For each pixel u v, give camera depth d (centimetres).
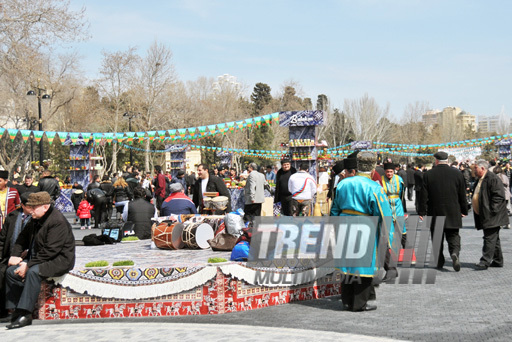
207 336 612
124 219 1168
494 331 602
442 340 573
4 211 1030
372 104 8900
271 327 641
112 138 2297
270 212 1752
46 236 727
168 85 5484
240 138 6975
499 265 1012
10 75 2970
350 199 707
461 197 979
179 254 887
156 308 742
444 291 818
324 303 780
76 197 2228
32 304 711
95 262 771
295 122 1953
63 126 5803
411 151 6359
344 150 4456
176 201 1128
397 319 666
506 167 2456
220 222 993
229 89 7906
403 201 1018
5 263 759
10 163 4144
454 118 13750
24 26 2708
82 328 675
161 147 5497
